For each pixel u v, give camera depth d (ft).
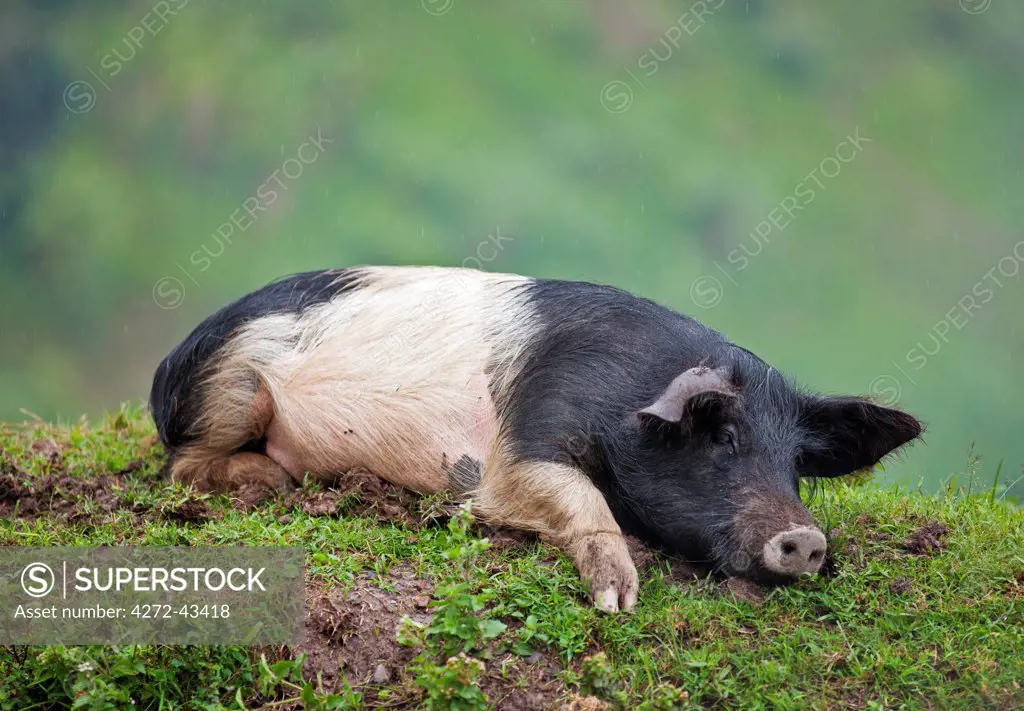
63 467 97.19
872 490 98.12
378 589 76.79
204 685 71.56
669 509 80.28
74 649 69.62
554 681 70.79
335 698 69.31
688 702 69.05
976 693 71.00
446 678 66.85
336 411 89.86
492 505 83.05
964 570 80.48
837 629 75.20
